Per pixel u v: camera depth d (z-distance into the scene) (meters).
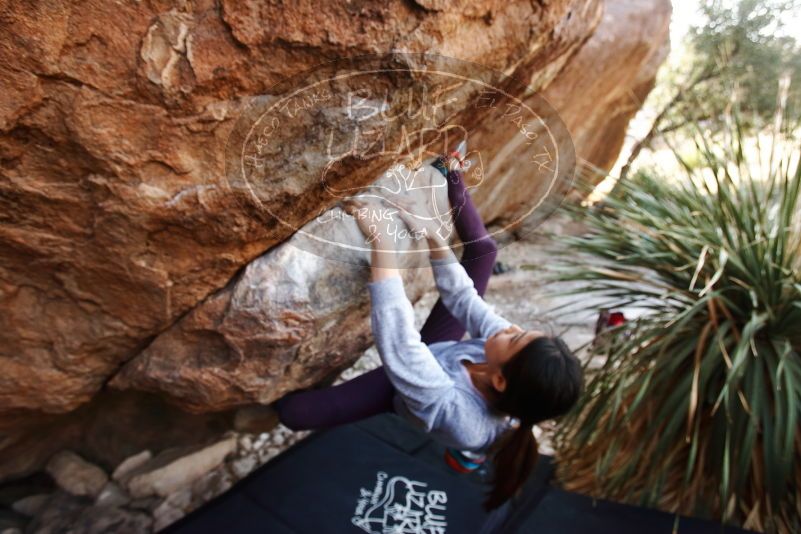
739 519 1.88
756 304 1.76
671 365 1.84
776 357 1.82
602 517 1.82
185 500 2.03
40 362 1.36
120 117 0.98
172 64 0.95
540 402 1.31
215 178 1.10
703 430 1.95
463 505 1.87
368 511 1.83
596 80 2.97
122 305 1.30
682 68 5.58
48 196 1.06
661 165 2.55
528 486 1.98
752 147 2.38
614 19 2.97
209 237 1.20
